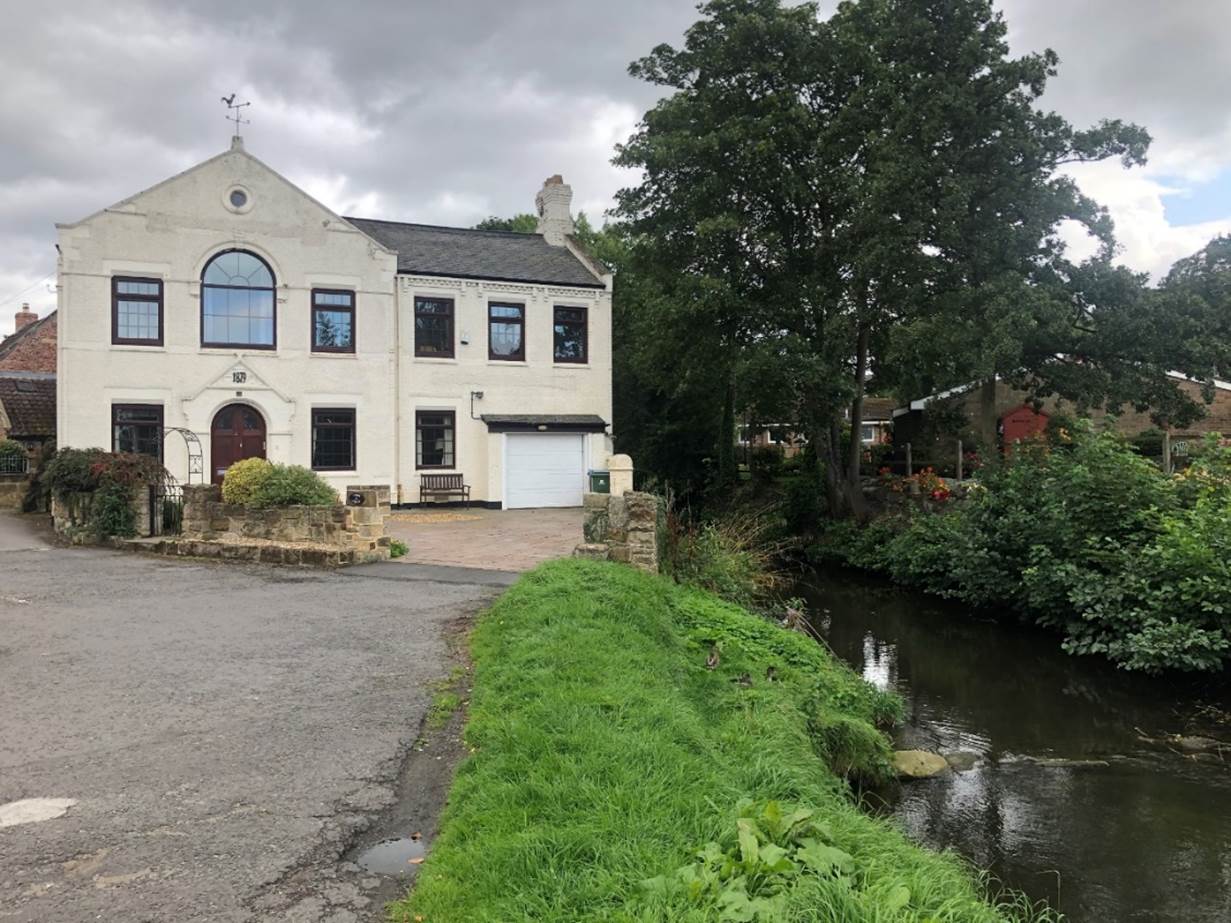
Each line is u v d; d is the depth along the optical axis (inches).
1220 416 999.6
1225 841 262.8
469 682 266.1
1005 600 602.9
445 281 952.3
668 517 523.8
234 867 149.9
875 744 311.0
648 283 993.5
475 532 703.1
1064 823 275.0
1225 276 917.8
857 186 781.3
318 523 540.4
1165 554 448.5
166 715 232.4
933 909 132.0
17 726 222.4
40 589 425.7
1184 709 403.5
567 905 127.6
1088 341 785.6
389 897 140.8
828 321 820.0
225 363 854.5
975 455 912.3
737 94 870.4
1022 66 752.3
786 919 114.4
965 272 778.2
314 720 229.8
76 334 799.7
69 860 150.9
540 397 995.9
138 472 617.9
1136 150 756.6
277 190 876.0
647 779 172.4
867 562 797.9
